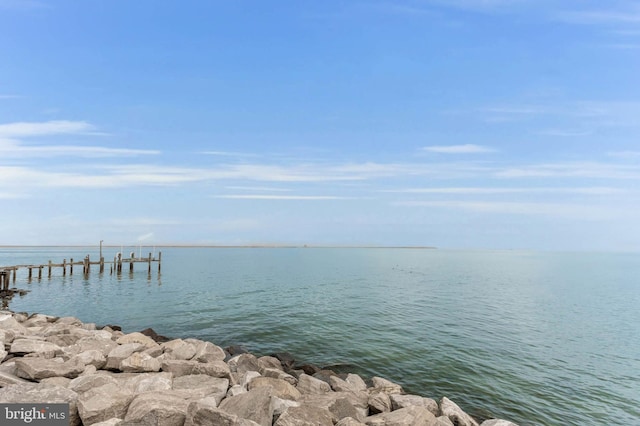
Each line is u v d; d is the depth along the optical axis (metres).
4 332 15.13
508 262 124.44
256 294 38.28
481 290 45.06
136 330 23.31
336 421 9.30
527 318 28.83
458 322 26.45
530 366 17.52
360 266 90.12
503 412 12.77
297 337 21.72
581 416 12.71
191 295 37.12
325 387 12.31
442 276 63.81
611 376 16.56
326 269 78.06
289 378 12.98
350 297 37.19
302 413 8.80
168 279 52.50
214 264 91.19
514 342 21.56
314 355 18.41
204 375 11.79
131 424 7.88
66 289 41.28
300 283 49.41
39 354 12.65
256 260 114.81
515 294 42.22
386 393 12.71
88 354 12.73
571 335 23.92
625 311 33.00
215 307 30.67
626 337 23.80
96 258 106.06
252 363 14.42
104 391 9.10
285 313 28.47
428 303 34.28
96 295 37.00
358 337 21.77
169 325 24.53
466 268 87.19
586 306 35.25
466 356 18.55
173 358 14.12
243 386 11.62
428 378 15.60
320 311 29.42
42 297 35.78
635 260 156.00
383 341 20.97
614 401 13.96
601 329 25.97
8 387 8.55
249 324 24.78
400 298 37.09
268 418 8.84
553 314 30.94
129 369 12.18
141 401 8.61
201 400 9.40
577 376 16.45
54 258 105.12
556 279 62.38
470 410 12.79
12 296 35.78
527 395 14.24
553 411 13.02
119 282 48.09
